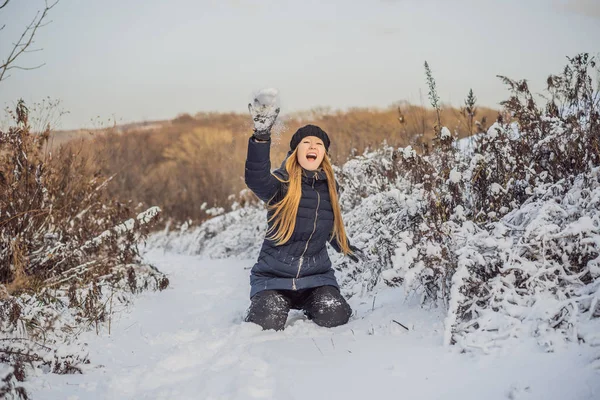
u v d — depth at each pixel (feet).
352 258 12.89
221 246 27.61
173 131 64.59
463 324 9.15
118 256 16.55
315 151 11.76
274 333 10.86
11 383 8.18
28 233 14.44
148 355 10.09
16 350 9.37
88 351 10.05
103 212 17.53
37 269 14.38
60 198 16.19
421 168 12.23
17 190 14.30
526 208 10.73
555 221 10.27
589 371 6.99
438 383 7.57
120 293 15.14
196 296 16.35
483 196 11.96
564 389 6.78
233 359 9.33
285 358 9.07
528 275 9.66
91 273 14.99
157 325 12.45
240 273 20.84
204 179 45.50
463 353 8.43
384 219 13.56
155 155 60.80
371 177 17.66
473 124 15.62
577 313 8.23
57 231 15.49
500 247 9.72
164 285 17.11
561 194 11.07
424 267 10.40
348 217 16.66
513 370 7.49
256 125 10.69
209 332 11.13
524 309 8.91
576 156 11.48
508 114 15.38
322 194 11.94
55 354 9.48
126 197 41.39
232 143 47.67
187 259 27.04
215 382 8.24
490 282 9.66
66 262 15.28
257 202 28.78
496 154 12.39
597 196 9.80
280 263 11.69
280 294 11.72
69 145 17.21
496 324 8.84
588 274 9.48
